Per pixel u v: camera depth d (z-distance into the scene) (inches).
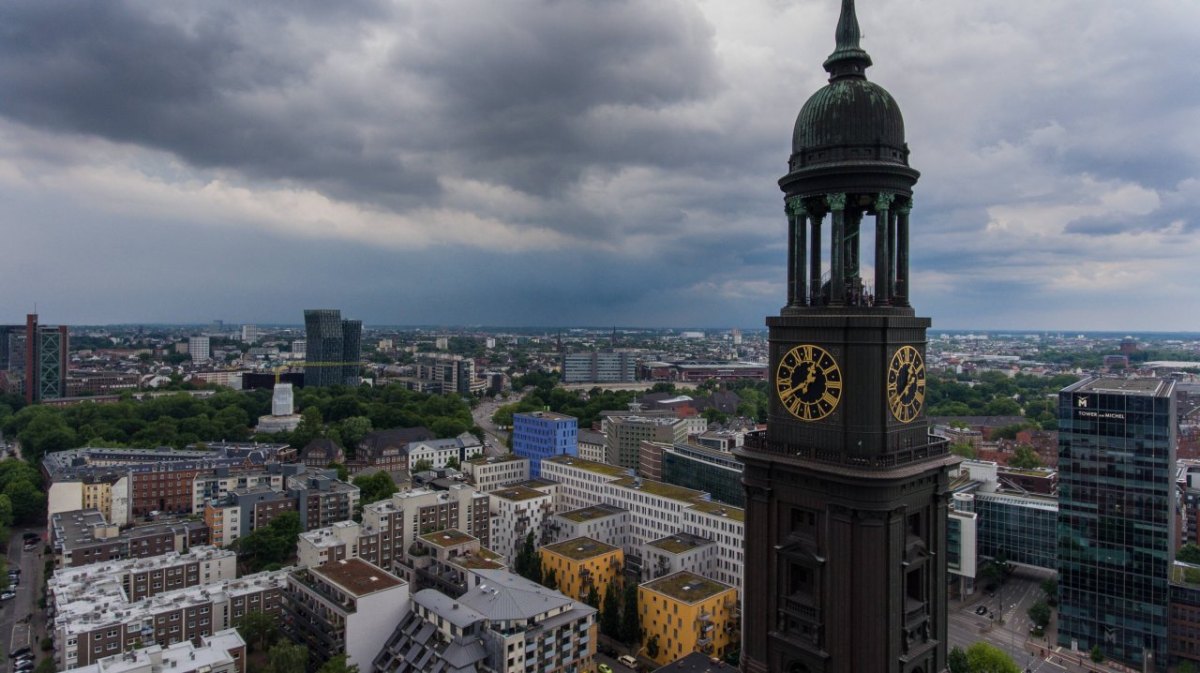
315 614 6107.3
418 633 5698.8
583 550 7573.8
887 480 1754.4
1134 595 6565.0
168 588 7209.6
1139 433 6525.6
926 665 1910.7
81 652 5590.6
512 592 5777.6
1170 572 6668.3
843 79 1955.0
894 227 1931.6
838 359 1875.0
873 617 1788.9
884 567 1792.6
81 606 6151.6
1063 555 6924.2
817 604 1877.5
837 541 1839.3
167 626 6082.7
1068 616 6899.6
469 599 5757.9
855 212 1969.7
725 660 6127.0
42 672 5615.2
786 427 2000.5
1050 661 6638.8
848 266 1971.0
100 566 7150.6
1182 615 6491.1
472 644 5344.5
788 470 1936.5
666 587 6520.7
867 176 1856.5
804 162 1947.6
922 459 1883.6
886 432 1831.9
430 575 7185.0
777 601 1987.0
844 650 1815.9
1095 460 6752.0
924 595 1910.7
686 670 4242.1
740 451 2074.3
